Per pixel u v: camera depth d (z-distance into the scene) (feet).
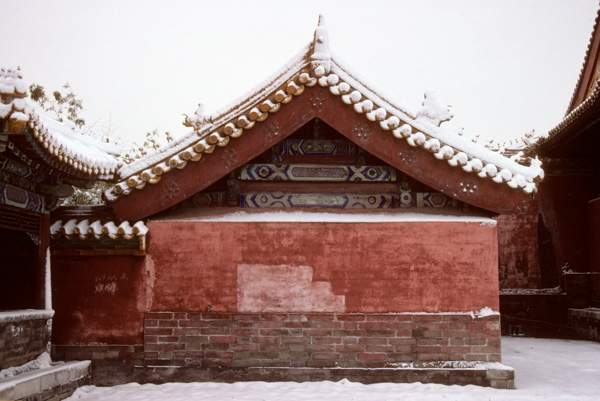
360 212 37.63
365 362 35.60
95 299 36.73
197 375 35.86
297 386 34.40
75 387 33.71
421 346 35.65
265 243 36.73
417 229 36.65
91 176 35.47
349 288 36.27
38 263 34.60
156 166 35.76
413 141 35.65
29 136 27.89
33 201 33.68
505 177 35.45
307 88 35.88
